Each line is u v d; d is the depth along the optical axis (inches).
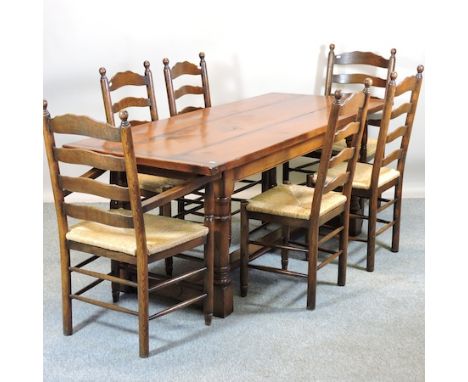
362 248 147.7
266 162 115.3
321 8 173.8
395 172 139.9
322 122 130.6
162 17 175.0
